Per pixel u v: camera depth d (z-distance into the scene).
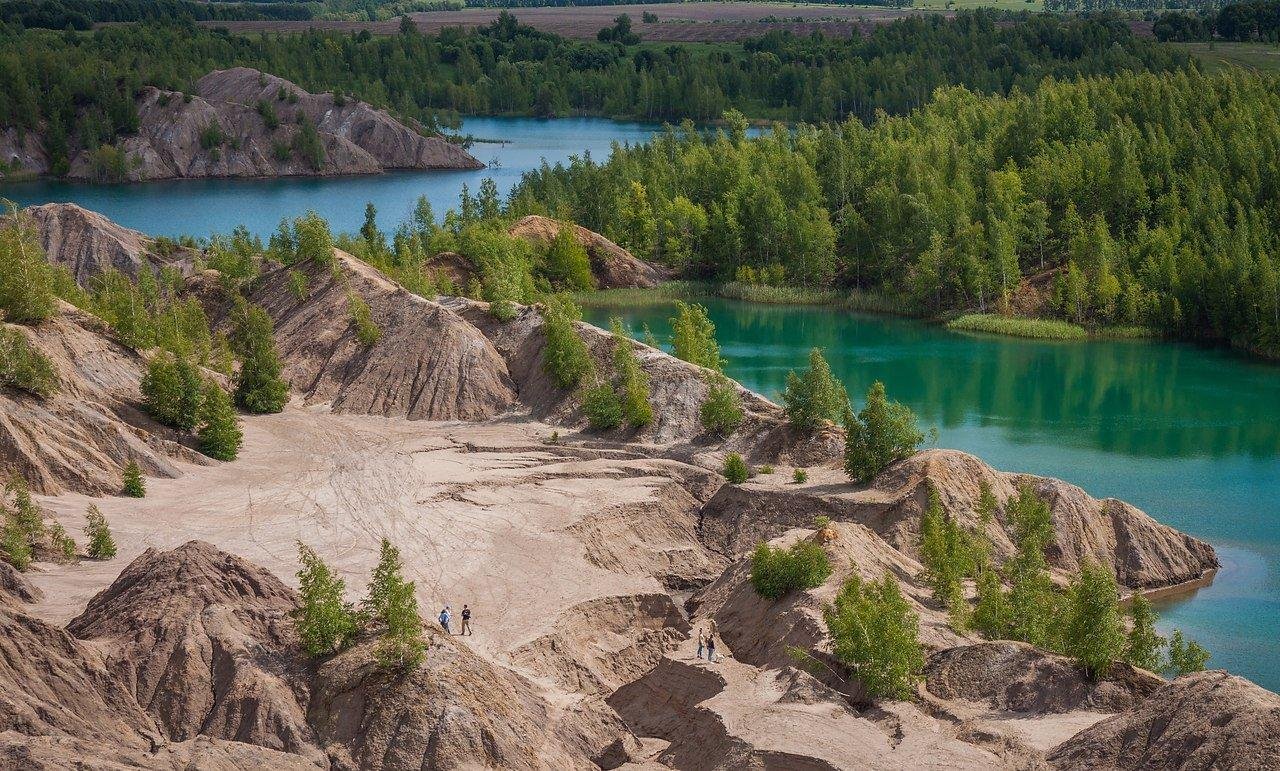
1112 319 174.50
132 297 124.81
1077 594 73.69
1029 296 181.38
